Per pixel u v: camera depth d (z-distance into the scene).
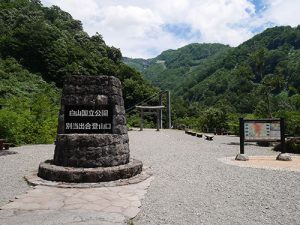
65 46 55.03
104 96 7.39
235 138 21.22
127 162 7.59
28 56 50.38
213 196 5.67
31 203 4.96
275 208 4.98
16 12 63.62
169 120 39.53
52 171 6.57
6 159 10.03
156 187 6.30
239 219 4.46
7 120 14.74
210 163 9.48
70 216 4.30
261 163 9.48
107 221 4.11
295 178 7.23
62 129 7.27
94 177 6.45
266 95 17.80
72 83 7.40
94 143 6.93
